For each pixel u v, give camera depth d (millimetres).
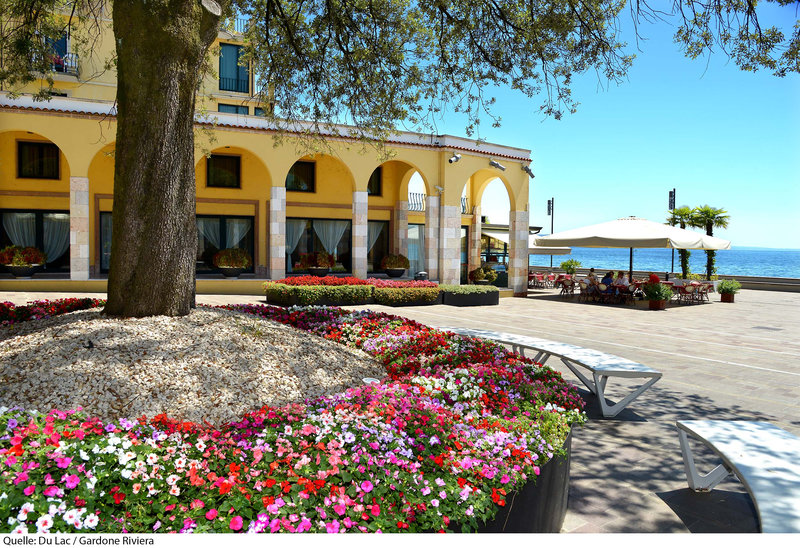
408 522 2902
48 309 9164
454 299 20359
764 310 21531
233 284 20828
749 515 4680
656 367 10367
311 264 24203
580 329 14930
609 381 9242
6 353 5453
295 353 6480
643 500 4910
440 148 22953
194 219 7035
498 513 3295
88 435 3277
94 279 18516
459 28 10234
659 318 18141
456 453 3701
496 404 5023
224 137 19656
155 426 3840
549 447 4051
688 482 5145
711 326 16438
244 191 23188
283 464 3275
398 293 19328
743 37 8500
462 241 30594
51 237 20625
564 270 37750
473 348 7312
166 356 5516
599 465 5672
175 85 6504
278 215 20438
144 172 6453
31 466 2711
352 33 11469
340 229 25328
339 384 5969
